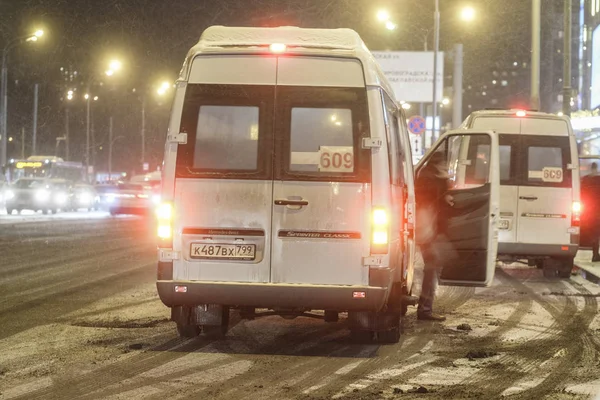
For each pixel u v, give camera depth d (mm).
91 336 17812
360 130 15711
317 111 15820
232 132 15891
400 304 17344
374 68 16094
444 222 20062
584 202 37312
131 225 63969
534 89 46031
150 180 85000
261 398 12672
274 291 15703
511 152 30719
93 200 97625
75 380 13688
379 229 15625
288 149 15789
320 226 15703
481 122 30844
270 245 15742
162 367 14820
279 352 16469
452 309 23188
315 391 13172
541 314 22312
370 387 13500
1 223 63438
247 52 15938
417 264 36156
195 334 17891
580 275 33375
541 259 31953
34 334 17984
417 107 105125
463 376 14445
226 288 15742
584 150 60812
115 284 26812
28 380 13664
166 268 15906
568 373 14812
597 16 92875
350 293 15609
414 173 21438
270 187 15773
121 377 13977
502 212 30719
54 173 105750
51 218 74125
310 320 20703
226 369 14758
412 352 16688
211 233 15828
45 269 31047
